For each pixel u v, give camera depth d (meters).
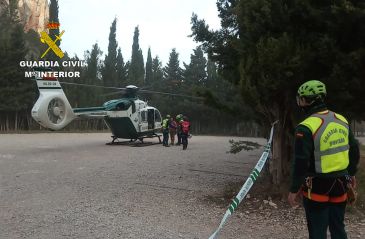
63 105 19.88
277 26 7.04
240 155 17.75
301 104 3.88
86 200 8.31
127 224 6.50
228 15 9.51
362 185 8.32
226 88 9.59
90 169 13.03
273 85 6.75
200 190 9.47
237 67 8.35
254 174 4.25
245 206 7.62
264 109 7.77
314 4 6.93
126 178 11.26
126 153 18.58
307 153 3.52
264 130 8.99
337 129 3.65
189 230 6.22
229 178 11.27
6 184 10.09
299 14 6.89
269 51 6.50
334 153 3.59
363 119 8.69
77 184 10.23
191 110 55.31
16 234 5.89
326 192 3.57
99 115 22.61
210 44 9.70
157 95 59.97
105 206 7.77
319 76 7.25
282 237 5.89
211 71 59.53
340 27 6.70
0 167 13.23
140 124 24.33
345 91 6.85
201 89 8.97
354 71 6.73
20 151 18.98
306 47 6.88
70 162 14.87
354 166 3.81
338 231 3.65
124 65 74.75
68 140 28.19
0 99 42.69
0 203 7.95
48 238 5.71
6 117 44.50
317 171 3.58
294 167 3.59
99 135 37.16
